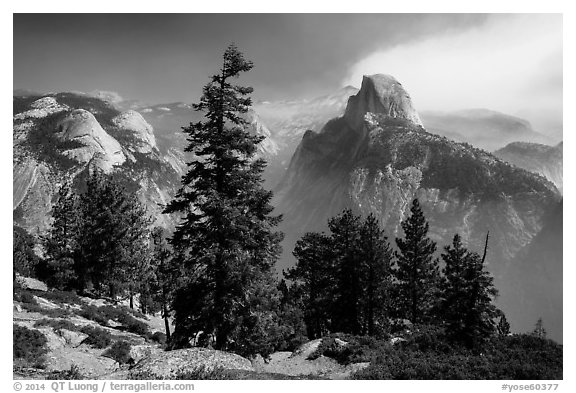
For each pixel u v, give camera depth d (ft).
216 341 73.20
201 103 74.74
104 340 88.17
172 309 74.59
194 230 72.38
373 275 133.90
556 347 75.51
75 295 139.03
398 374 66.23
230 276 70.18
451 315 83.30
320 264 151.74
